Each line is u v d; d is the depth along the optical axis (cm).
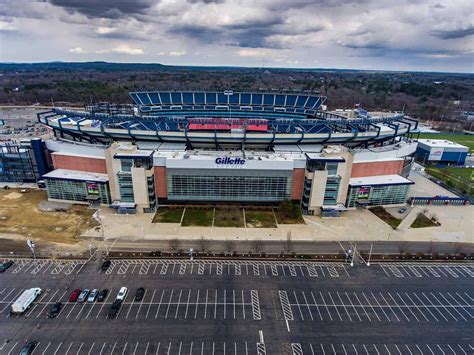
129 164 10169
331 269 7862
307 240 9031
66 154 11338
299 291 7088
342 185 10469
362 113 17312
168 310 6438
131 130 12119
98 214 10175
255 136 11919
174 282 7250
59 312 6325
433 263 8212
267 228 9606
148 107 19500
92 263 7838
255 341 5784
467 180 14362
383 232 9581
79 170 11375
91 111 17962
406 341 5903
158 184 10606
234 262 8012
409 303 6850
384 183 10931
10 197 11350
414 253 8562
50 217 9988
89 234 9075
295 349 5653
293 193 10838
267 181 10581
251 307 6581
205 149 12525
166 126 15125
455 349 5778
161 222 9788
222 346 5662
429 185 13525
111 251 8300
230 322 6191
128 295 6806
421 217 10575
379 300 6900
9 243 8562
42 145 11956
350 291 7138
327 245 8831
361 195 10881
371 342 5853
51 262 7838
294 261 8119
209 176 10462
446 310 6700
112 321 6138
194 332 5938
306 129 14900
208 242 8800
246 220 10025
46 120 13112
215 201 10906
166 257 8112
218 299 6769
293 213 10212
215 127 14688
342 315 6456
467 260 8375
